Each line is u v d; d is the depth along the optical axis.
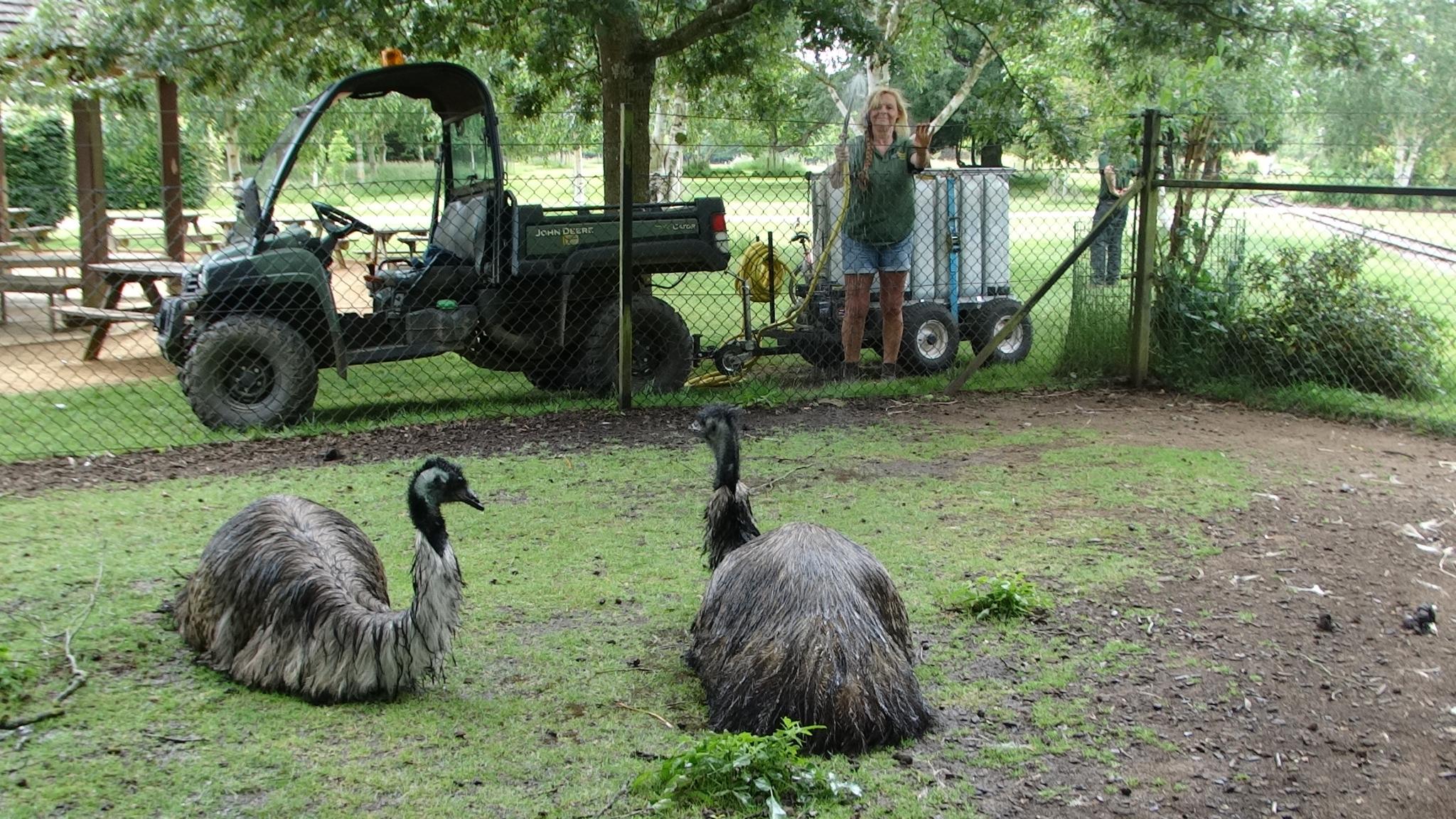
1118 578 5.71
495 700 4.34
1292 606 5.41
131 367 11.39
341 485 7.19
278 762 3.83
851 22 10.48
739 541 4.95
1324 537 6.36
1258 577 5.76
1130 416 9.20
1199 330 10.05
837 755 3.91
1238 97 11.20
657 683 4.52
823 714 3.91
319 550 4.50
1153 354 10.35
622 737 4.07
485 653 4.77
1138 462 7.80
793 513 6.69
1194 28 11.17
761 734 3.90
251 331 8.52
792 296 11.15
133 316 11.09
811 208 11.20
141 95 12.15
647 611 5.26
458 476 4.15
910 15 17.05
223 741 3.97
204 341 8.43
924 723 4.12
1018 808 3.68
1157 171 9.91
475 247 9.34
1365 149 18.14
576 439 8.41
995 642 4.94
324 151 16.97
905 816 3.60
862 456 7.97
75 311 11.45
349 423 8.86
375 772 3.79
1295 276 9.97
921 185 10.93
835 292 10.86
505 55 16.00
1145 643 4.97
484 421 8.98
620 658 4.76
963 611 5.26
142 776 3.72
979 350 11.31
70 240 19.66
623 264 9.13
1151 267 10.09
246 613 4.45
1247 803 3.76
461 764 3.86
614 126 11.41
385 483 7.23
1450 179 19.23
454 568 4.17
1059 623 5.16
